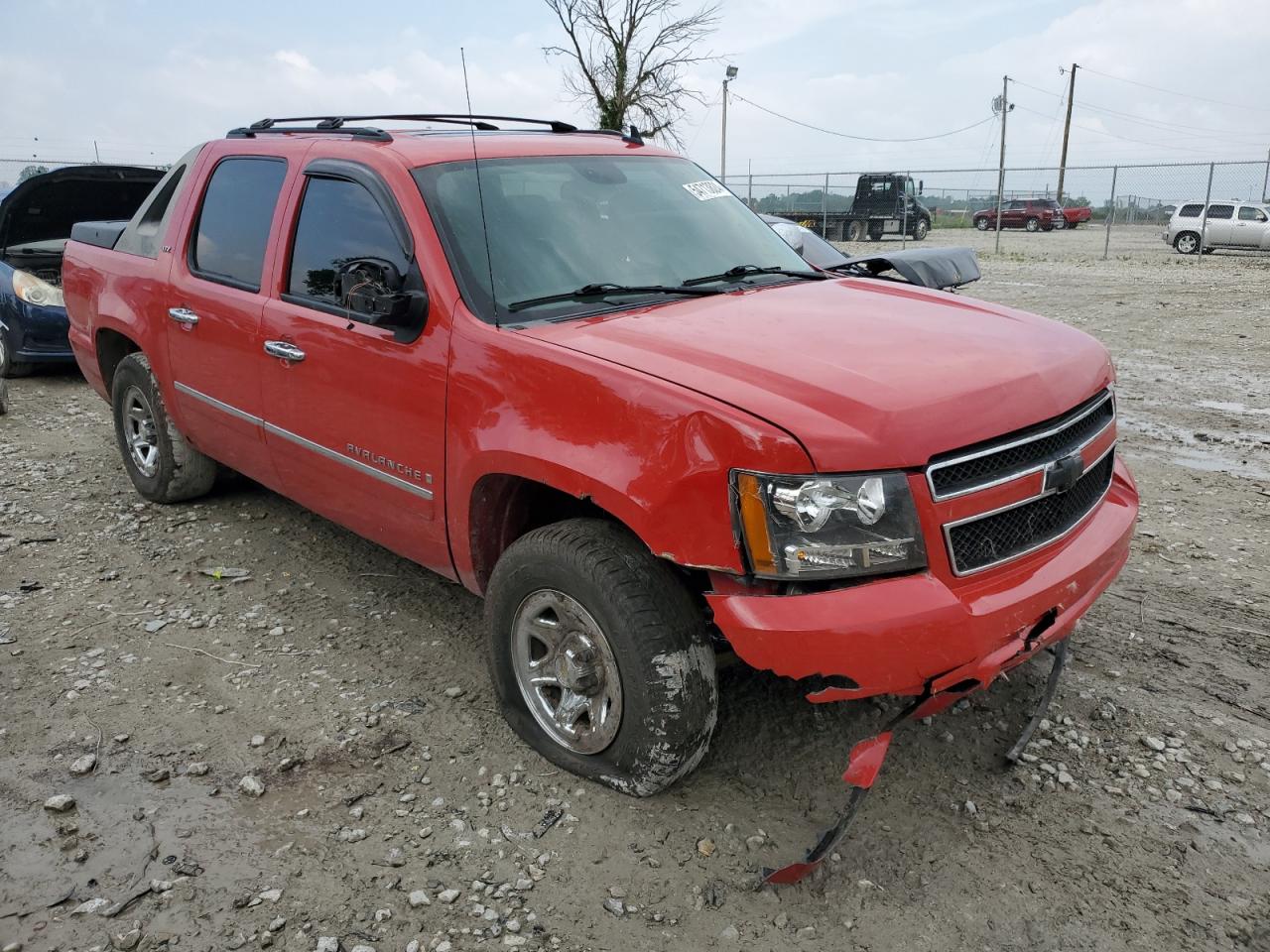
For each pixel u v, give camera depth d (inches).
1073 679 144.3
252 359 163.0
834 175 1135.0
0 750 128.5
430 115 167.6
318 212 152.6
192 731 133.2
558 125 177.5
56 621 164.6
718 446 97.6
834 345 114.6
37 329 343.3
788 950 96.6
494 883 105.6
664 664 107.1
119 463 253.0
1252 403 320.5
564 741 122.3
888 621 95.1
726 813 116.0
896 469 97.1
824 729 131.6
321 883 105.5
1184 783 120.9
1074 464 112.2
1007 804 117.4
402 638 159.6
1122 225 1528.1
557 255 136.8
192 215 185.5
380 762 126.3
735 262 152.8
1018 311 140.3
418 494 135.7
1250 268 862.5
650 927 99.7
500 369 119.3
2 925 99.4
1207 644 154.4
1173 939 97.2
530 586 118.8
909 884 105.0
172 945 97.1
